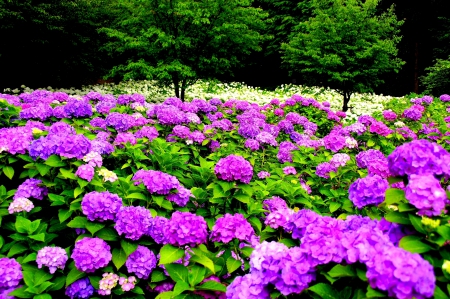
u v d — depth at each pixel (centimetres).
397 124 593
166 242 250
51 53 1202
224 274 268
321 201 389
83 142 298
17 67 1183
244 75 2152
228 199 313
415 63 1842
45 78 1258
